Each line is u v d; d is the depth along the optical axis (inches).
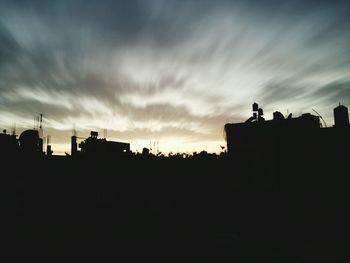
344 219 539.8
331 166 595.8
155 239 510.0
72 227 593.3
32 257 420.2
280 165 631.2
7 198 684.7
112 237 527.8
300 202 595.8
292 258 384.5
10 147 760.3
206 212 673.0
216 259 402.6
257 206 624.7
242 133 677.9
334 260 366.6
